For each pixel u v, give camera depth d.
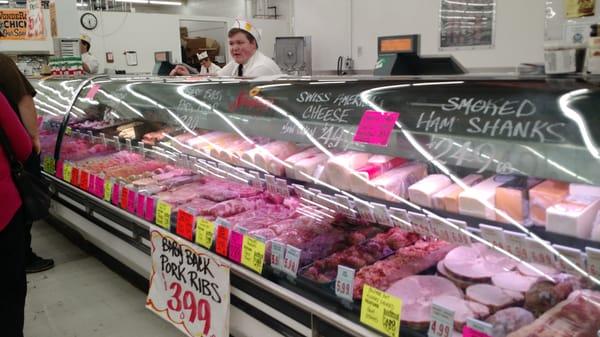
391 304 1.29
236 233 1.81
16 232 2.05
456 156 1.48
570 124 1.24
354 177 1.67
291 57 8.05
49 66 4.94
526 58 5.46
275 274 1.63
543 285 1.29
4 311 2.06
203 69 7.89
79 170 2.95
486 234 1.35
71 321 2.59
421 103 1.61
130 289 2.94
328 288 1.47
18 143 2.03
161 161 2.73
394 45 1.96
